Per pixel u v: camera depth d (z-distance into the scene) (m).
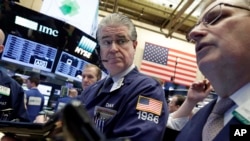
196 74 6.71
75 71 4.35
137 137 0.72
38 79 3.41
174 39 7.46
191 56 6.86
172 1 6.60
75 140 0.19
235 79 0.52
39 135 0.47
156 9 6.81
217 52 0.51
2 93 1.85
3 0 3.35
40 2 4.20
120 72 0.99
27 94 3.10
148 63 6.54
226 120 0.52
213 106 0.62
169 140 0.98
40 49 3.82
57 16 3.87
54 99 4.17
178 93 3.15
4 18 3.40
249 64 0.49
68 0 3.95
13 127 0.51
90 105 0.98
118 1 6.59
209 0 0.59
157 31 7.38
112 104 0.88
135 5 6.75
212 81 0.56
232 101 0.52
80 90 4.20
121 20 1.00
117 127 0.80
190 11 6.59
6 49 3.48
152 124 0.77
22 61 3.67
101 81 1.16
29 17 3.60
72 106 0.20
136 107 0.80
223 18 0.52
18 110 1.93
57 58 4.02
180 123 1.01
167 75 6.51
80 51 4.25
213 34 0.52
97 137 0.19
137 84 0.89
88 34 4.23
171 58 6.68
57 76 4.20
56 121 0.36
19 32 3.57
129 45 1.00
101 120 0.86
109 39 0.99
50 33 3.84
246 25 0.49
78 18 4.07
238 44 0.48
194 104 1.01
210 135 0.53
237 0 0.52
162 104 0.83
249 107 0.48
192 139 0.60
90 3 4.19
